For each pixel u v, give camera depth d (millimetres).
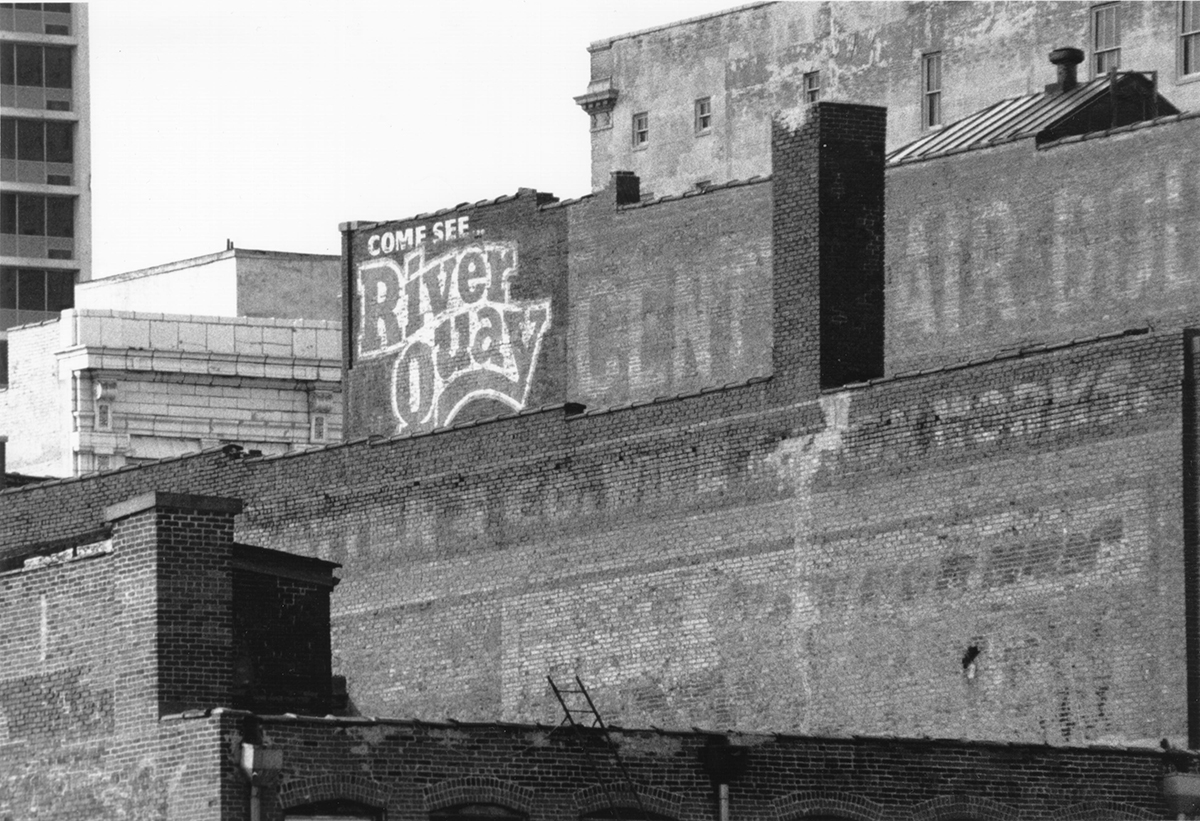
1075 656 64625
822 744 56656
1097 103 85688
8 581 58219
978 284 80438
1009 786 58094
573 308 88375
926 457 67688
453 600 76188
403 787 53062
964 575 66688
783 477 70250
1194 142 76000
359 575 78500
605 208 88062
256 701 62000
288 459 80500
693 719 71000
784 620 69688
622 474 73312
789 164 72250
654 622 72062
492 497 75875
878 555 68188
